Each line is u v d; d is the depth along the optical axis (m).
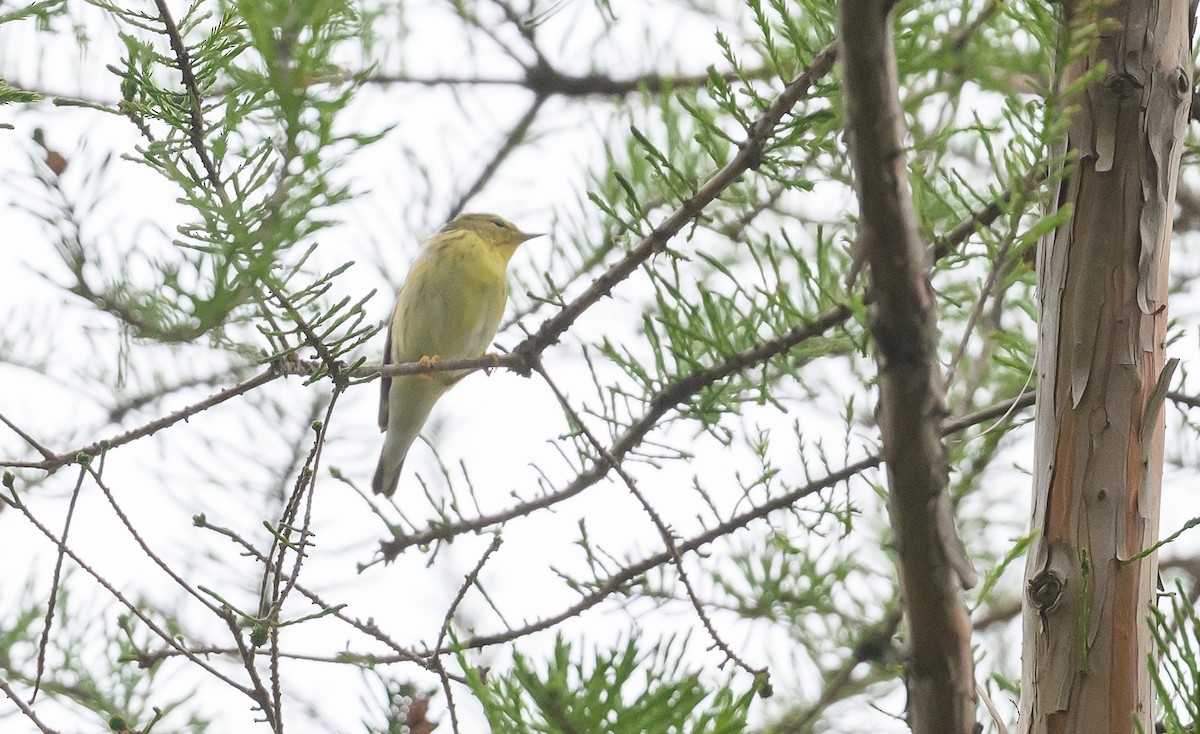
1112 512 5.43
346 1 5.60
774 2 7.53
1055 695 5.35
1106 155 5.60
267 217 5.12
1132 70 5.61
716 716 4.51
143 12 6.30
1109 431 5.48
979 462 10.92
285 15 4.68
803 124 7.52
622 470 7.99
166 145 5.39
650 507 7.88
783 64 8.30
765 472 9.45
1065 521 5.49
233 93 5.36
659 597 10.66
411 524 9.63
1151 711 5.33
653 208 10.09
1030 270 6.88
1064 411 5.57
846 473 9.26
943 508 4.54
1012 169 5.21
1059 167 5.69
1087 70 5.65
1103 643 5.32
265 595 5.95
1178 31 5.75
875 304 4.45
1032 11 5.40
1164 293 5.64
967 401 10.11
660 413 9.09
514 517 9.57
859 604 11.32
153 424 7.09
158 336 7.31
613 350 9.16
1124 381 5.50
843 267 9.27
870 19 4.16
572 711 4.41
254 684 5.80
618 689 4.43
